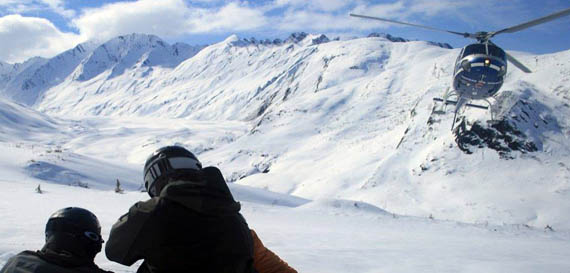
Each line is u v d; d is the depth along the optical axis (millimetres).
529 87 90125
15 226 9461
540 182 69000
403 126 118375
